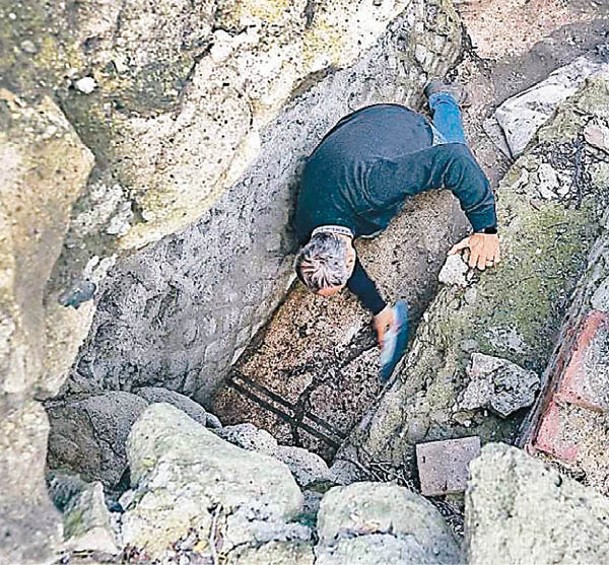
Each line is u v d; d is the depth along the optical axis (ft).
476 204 8.77
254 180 8.25
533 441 7.20
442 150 8.63
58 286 5.40
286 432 9.47
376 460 8.66
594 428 7.12
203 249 7.97
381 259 10.17
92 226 5.68
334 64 8.14
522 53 11.25
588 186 9.30
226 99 6.57
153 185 6.08
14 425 4.81
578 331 7.52
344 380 9.68
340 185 8.78
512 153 10.62
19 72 5.01
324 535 5.50
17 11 5.06
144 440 5.87
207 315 8.61
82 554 5.06
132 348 7.63
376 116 9.27
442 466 8.21
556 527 5.04
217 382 9.57
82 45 5.42
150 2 5.77
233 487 5.64
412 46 10.28
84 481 5.72
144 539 5.33
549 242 9.10
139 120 5.79
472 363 8.52
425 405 8.68
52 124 5.01
